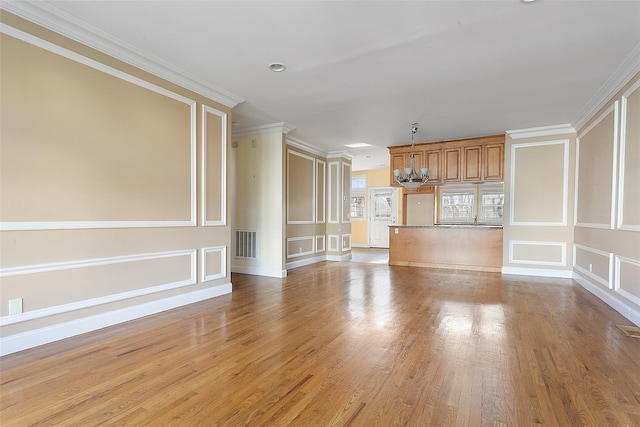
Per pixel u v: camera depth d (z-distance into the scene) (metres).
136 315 3.19
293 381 2.05
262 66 3.30
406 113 4.73
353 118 4.99
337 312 3.48
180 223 3.60
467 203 7.83
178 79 3.50
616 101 3.59
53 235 2.57
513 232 5.73
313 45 2.89
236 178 5.89
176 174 3.55
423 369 2.21
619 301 3.49
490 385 2.01
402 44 2.85
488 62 3.15
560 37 2.70
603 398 1.87
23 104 2.40
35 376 2.07
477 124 5.26
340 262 7.35
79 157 2.72
